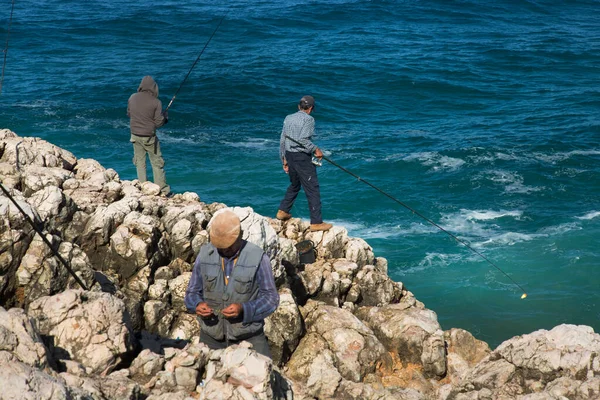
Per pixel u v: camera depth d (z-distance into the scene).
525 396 5.27
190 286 4.57
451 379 6.68
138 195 8.28
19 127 25.42
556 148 24.16
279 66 37.12
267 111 29.27
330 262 8.17
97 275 6.51
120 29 47.50
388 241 16.44
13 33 44.00
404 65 38.03
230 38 45.81
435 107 30.95
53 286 5.74
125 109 28.55
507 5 57.72
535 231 17.09
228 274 4.44
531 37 47.16
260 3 58.06
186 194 9.15
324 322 6.73
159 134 25.27
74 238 7.01
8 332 4.10
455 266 15.01
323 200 18.95
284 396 4.57
